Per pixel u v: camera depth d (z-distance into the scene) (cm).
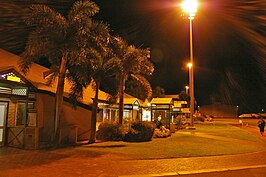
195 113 6844
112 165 1048
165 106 3109
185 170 1001
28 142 1421
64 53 1506
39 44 1438
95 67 1537
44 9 1430
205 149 1504
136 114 3052
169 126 2623
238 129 3406
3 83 1385
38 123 1680
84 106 1925
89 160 1130
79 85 1653
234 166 1090
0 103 1491
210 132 2781
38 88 1659
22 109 1628
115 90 1930
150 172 951
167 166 1057
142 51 2186
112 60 1723
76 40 1431
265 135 2706
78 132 1903
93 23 1528
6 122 1512
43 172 912
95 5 1514
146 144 1672
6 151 1324
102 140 1853
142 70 2197
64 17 1504
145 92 2244
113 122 1939
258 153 1452
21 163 1044
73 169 967
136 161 1136
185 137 2164
